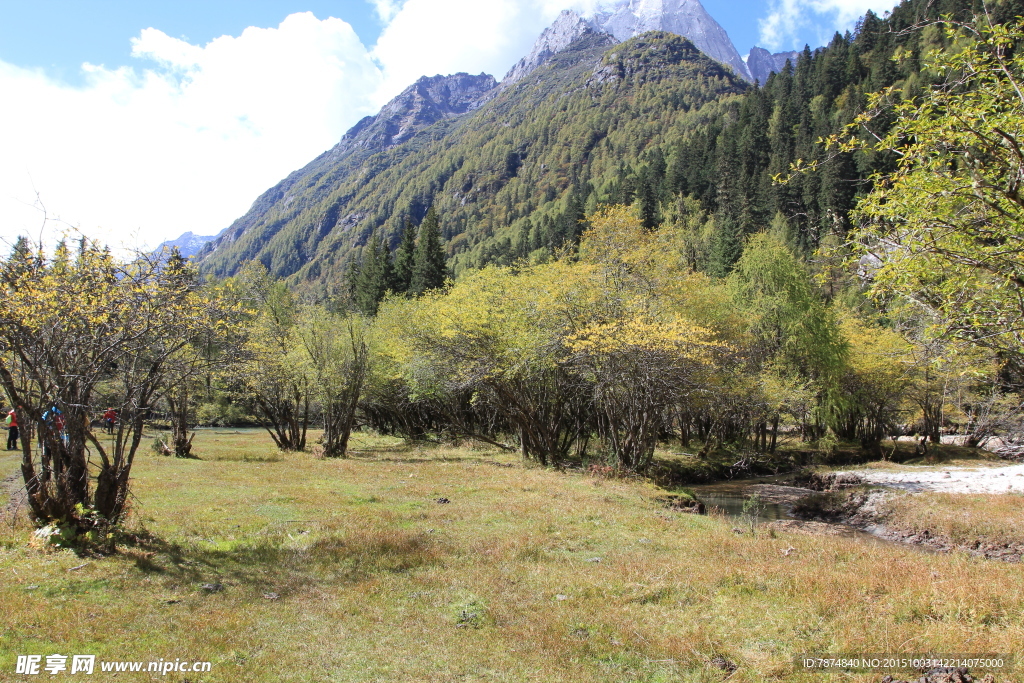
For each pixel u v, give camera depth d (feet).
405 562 31.40
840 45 398.01
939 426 130.11
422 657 20.30
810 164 31.50
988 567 28.78
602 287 84.74
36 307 28.19
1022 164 23.50
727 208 281.95
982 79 25.86
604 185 471.62
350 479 66.23
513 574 29.71
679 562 32.12
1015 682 16.44
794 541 38.65
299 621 23.38
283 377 95.96
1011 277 24.48
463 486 61.46
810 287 111.55
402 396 118.73
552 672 18.95
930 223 26.03
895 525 57.41
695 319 92.43
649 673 19.04
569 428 100.07
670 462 100.99
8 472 54.13
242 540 35.06
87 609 22.63
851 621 21.79
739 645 20.90
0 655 18.39
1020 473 85.97
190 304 33.81
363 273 254.88
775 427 123.24
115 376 34.78
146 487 54.75
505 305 82.07
